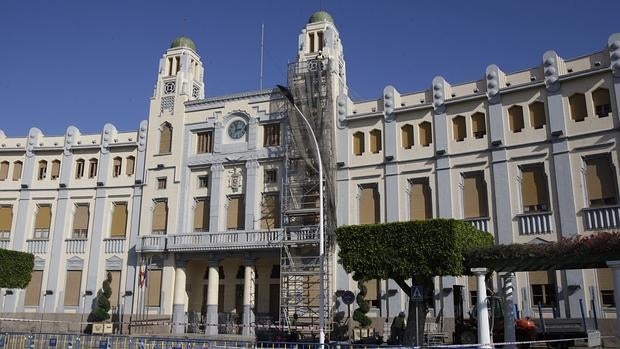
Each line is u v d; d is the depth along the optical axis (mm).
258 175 42188
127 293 43031
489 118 35250
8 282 36906
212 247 39875
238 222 42219
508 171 34000
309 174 39562
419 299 23562
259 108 43469
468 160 35469
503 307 25188
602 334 29328
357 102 40500
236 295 42281
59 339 25250
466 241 24328
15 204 47219
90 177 46875
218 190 42906
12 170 47969
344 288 37219
